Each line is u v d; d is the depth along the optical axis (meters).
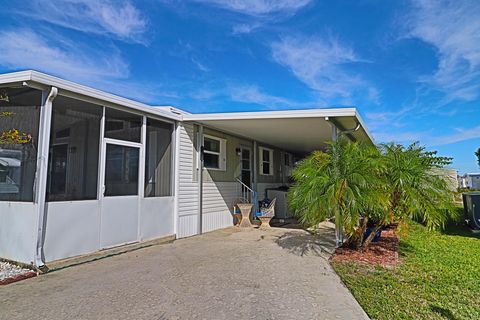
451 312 3.53
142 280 4.57
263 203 11.46
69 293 4.04
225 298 3.88
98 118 6.04
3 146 5.46
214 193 9.45
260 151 12.24
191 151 8.52
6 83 4.99
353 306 3.66
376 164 5.50
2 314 3.42
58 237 5.24
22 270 4.87
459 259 5.93
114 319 3.30
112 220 6.22
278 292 4.10
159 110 7.29
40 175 4.97
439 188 5.84
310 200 5.53
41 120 5.07
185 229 8.20
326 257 6.00
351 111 6.89
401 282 4.53
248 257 5.97
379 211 5.75
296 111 7.23
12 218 5.24
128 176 6.65
